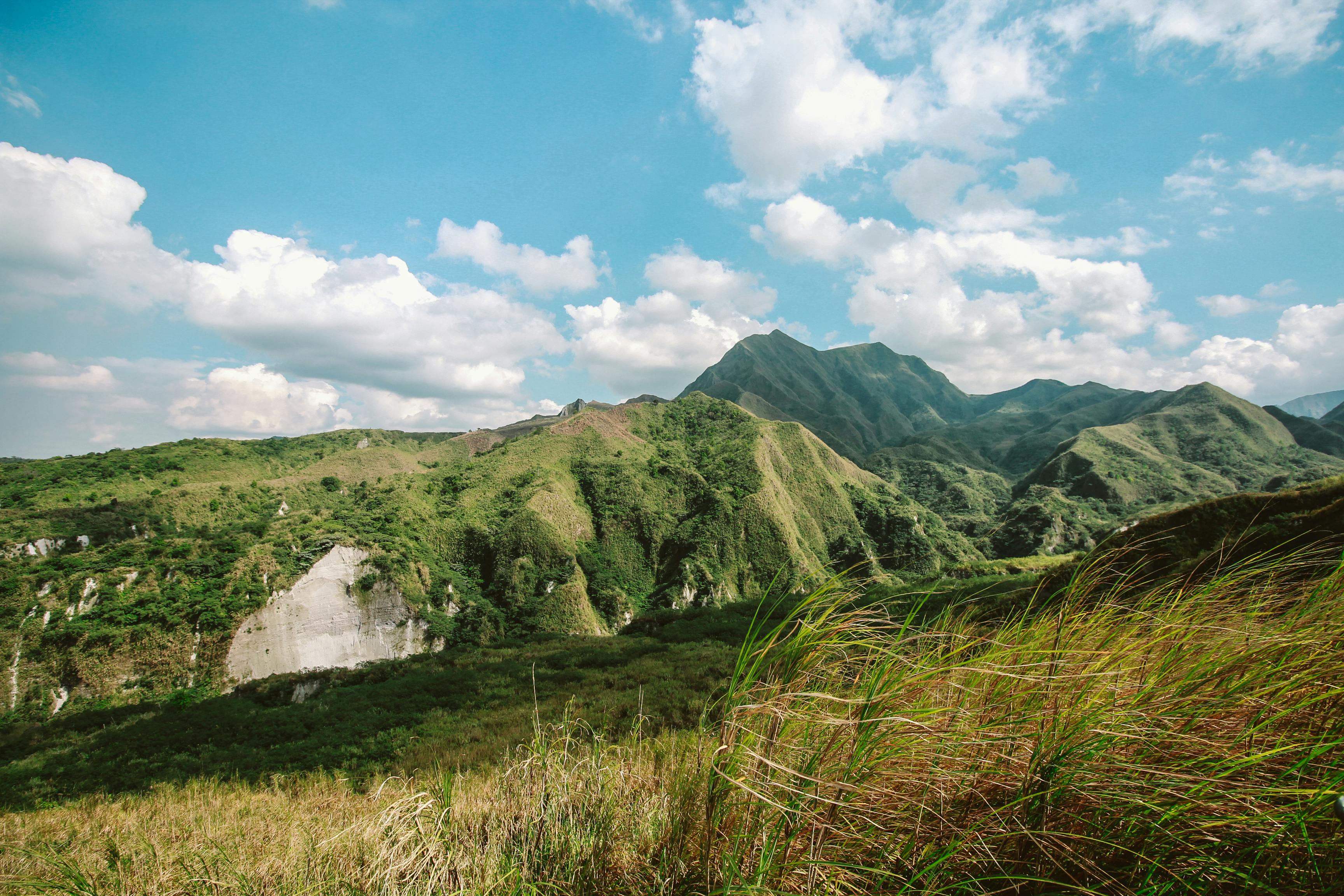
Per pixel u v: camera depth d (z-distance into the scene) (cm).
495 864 246
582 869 242
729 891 187
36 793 2022
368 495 15012
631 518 14875
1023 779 197
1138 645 228
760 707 217
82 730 3184
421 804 303
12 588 9044
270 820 651
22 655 8556
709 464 17100
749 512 14625
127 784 1961
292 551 10244
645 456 17900
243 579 9556
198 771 2034
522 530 13362
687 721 905
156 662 8706
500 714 2077
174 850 457
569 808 278
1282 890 166
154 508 12606
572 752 354
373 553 10750
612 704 1691
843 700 206
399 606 10475
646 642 3481
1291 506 1547
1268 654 205
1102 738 190
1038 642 232
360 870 279
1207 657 212
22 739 3058
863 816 202
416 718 2266
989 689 234
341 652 9875
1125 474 19225
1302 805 168
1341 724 187
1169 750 194
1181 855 176
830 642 226
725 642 3200
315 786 1238
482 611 11712
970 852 192
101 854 521
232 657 8919
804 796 192
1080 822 185
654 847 239
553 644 3881
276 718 2656
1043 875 184
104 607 9062
